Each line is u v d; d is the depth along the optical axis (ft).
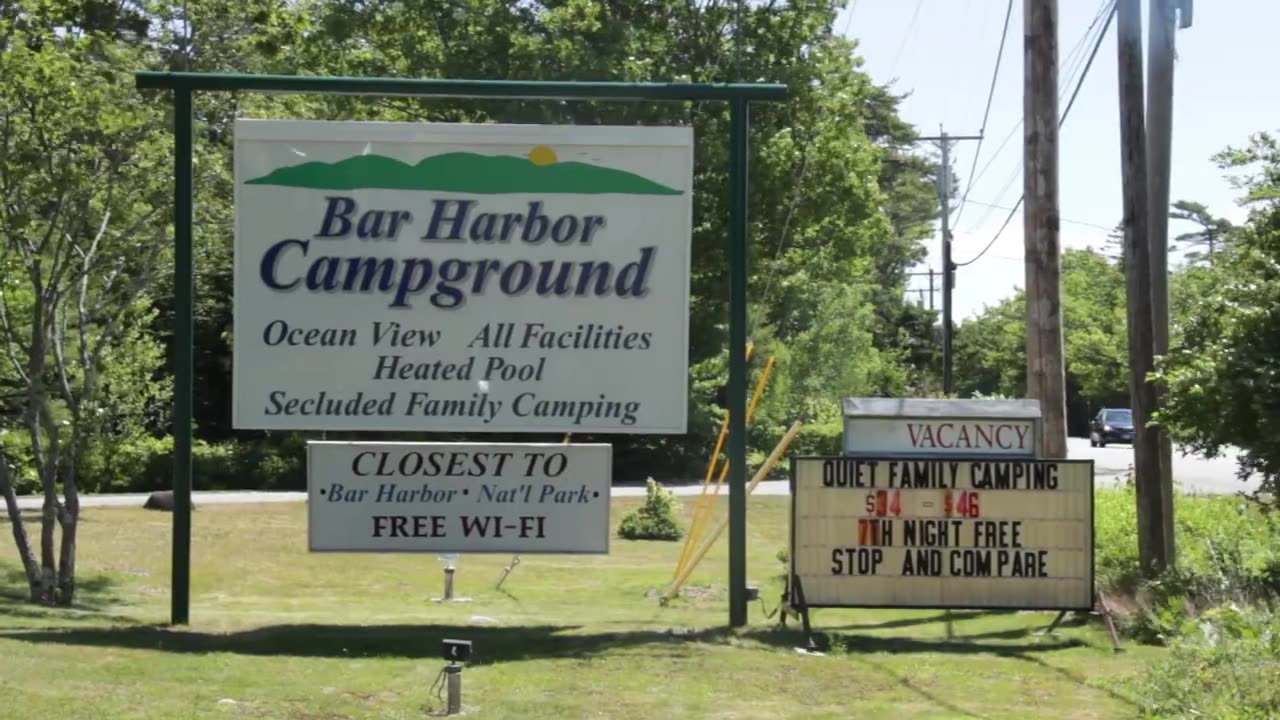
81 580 60.13
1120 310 242.99
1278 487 42.45
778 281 125.80
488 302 37.29
